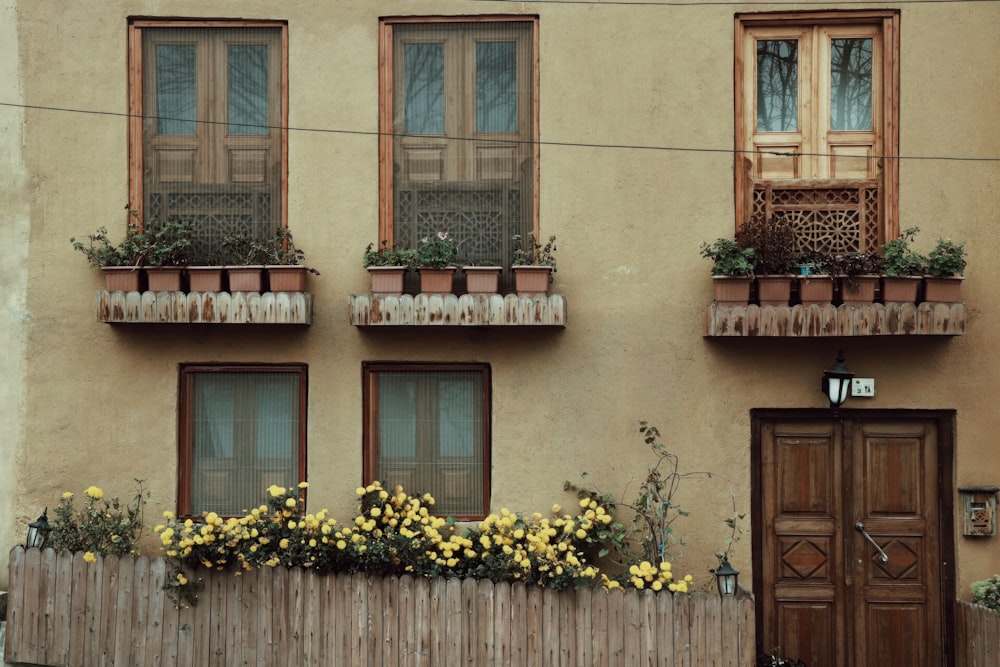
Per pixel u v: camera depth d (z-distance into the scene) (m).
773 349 7.55
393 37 7.83
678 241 7.58
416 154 7.81
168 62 7.89
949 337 7.45
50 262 7.73
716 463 7.54
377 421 7.79
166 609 7.05
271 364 7.75
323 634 6.98
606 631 6.73
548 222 7.63
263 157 7.83
